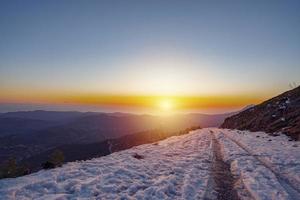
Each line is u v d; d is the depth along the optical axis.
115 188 13.06
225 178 16.62
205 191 13.57
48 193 11.44
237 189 13.99
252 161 21.44
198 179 16.08
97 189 12.59
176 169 18.81
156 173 17.39
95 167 17.28
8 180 12.72
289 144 30.39
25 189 11.53
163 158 23.64
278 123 50.78
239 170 18.47
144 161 21.45
